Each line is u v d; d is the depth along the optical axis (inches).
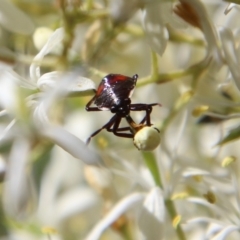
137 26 6.2
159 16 5.7
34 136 5.1
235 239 6.6
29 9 6.1
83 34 6.1
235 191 6.2
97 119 7.3
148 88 6.7
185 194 6.1
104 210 6.3
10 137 5.1
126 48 6.6
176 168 6.3
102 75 5.9
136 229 6.3
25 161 5.1
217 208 6.2
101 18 5.9
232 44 5.9
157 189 6.1
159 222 5.9
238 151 7.0
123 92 5.7
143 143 5.4
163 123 6.2
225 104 6.1
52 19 6.1
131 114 6.5
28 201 5.0
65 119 7.0
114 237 6.8
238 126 5.9
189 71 6.0
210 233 6.1
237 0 5.7
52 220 7.3
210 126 6.8
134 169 6.4
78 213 7.4
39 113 5.2
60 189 7.5
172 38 6.1
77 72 5.2
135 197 6.2
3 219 6.7
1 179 5.4
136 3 5.4
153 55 5.9
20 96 5.2
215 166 6.6
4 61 5.6
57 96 5.2
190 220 6.1
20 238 6.8
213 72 6.1
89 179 6.3
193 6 5.8
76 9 5.9
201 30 5.8
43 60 5.8
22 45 6.1
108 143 6.7
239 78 5.8
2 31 6.0
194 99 6.1
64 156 7.5
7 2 5.9
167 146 6.3
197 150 6.9
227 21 6.3
